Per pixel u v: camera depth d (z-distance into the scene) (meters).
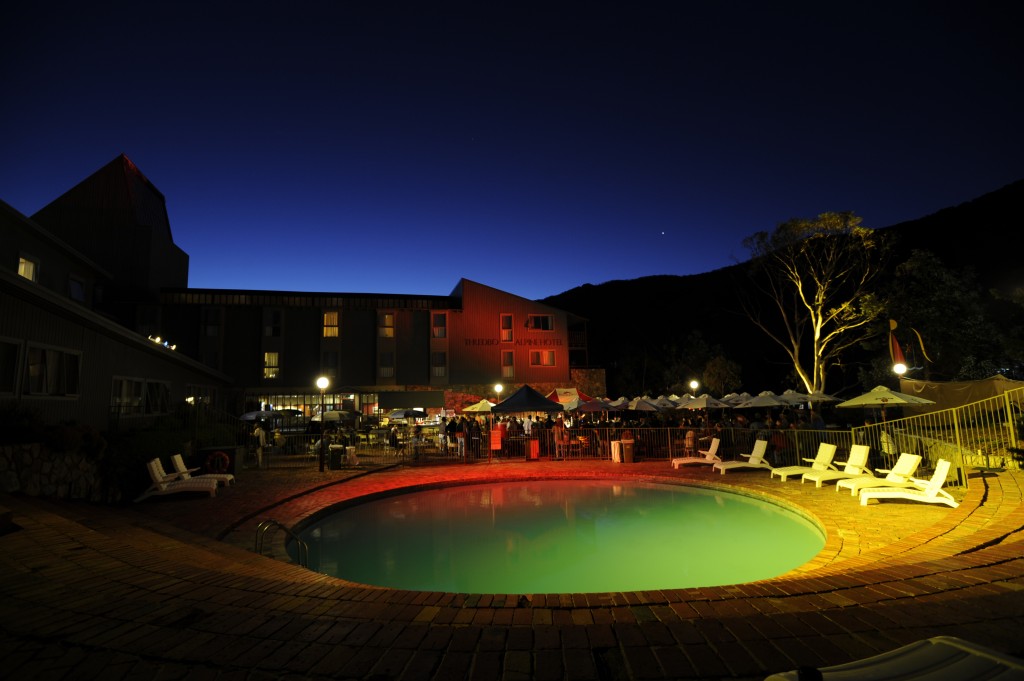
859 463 12.02
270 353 38.31
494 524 10.99
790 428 17.38
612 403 23.48
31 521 6.45
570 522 11.12
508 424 22.38
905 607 3.67
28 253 17.97
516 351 42.53
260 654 3.03
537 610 3.76
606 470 16.53
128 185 36.44
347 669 2.84
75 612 3.68
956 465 10.82
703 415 27.11
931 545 6.56
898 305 28.81
